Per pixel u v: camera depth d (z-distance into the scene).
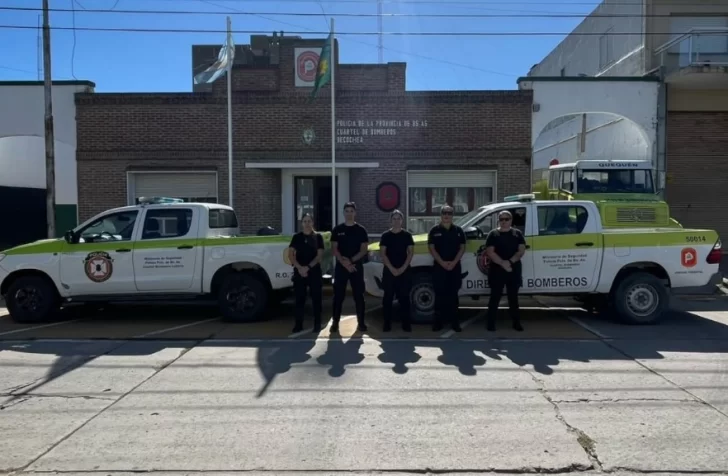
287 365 6.89
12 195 20.58
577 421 4.97
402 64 16.31
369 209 16.58
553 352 7.47
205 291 9.55
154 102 16.34
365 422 4.98
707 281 9.23
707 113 17.81
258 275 9.63
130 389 5.96
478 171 16.64
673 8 18.48
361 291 8.87
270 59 16.83
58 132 16.45
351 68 16.42
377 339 8.36
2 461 4.26
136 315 10.55
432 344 7.99
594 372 6.49
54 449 4.46
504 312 10.61
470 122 16.44
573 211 9.34
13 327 9.40
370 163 16.36
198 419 5.07
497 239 8.73
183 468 4.14
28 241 20.88
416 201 16.77
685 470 4.09
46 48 13.28
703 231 9.28
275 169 16.55
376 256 9.51
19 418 5.13
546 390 5.84
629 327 9.14
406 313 8.89
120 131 16.39
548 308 11.02
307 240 8.87
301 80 16.36
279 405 5.43
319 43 16.31
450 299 8.80
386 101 16.38
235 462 4.23
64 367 6.84
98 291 9.52
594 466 4.15
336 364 6.93
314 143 16.41
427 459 4.27
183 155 16.36
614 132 19.84
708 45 17.38
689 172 17.98
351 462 4.23
